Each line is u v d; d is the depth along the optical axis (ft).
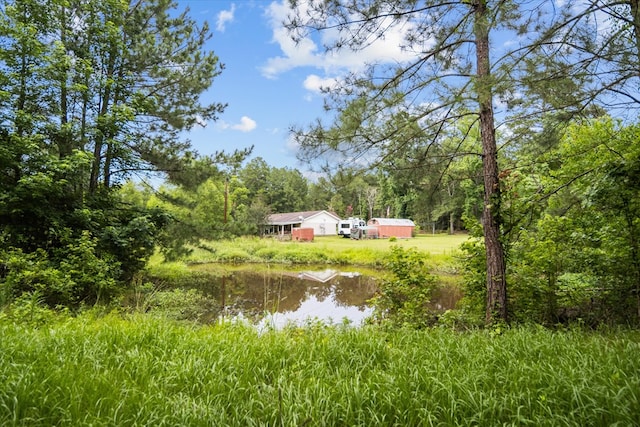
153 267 46.01
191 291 35.47
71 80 29.12
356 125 14.94
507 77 11.40
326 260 68.13
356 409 7.62
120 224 31.73
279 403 7.32
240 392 8.54
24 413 6.93
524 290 18.44
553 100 12.41
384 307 20.98
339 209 193.16
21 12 27.25
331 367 10.48
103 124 30.07
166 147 37.14
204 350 10.77
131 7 36.32
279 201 206.80
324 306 32.53
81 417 6.98
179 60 36.22
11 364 8.42
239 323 16.47
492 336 12.74
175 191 41.14
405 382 8.46
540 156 17.20
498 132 18.10
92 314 19.38
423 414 7.39
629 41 10.91
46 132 27.27
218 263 65.92
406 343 12.19
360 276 52.13
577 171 17.20
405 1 14.20
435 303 29.66
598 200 14.60
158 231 35.29
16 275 20.61
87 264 24.90
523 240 18.66
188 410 7.30
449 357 10.52
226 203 91.97
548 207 18.08
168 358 10.46
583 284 17.37
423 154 17.30
